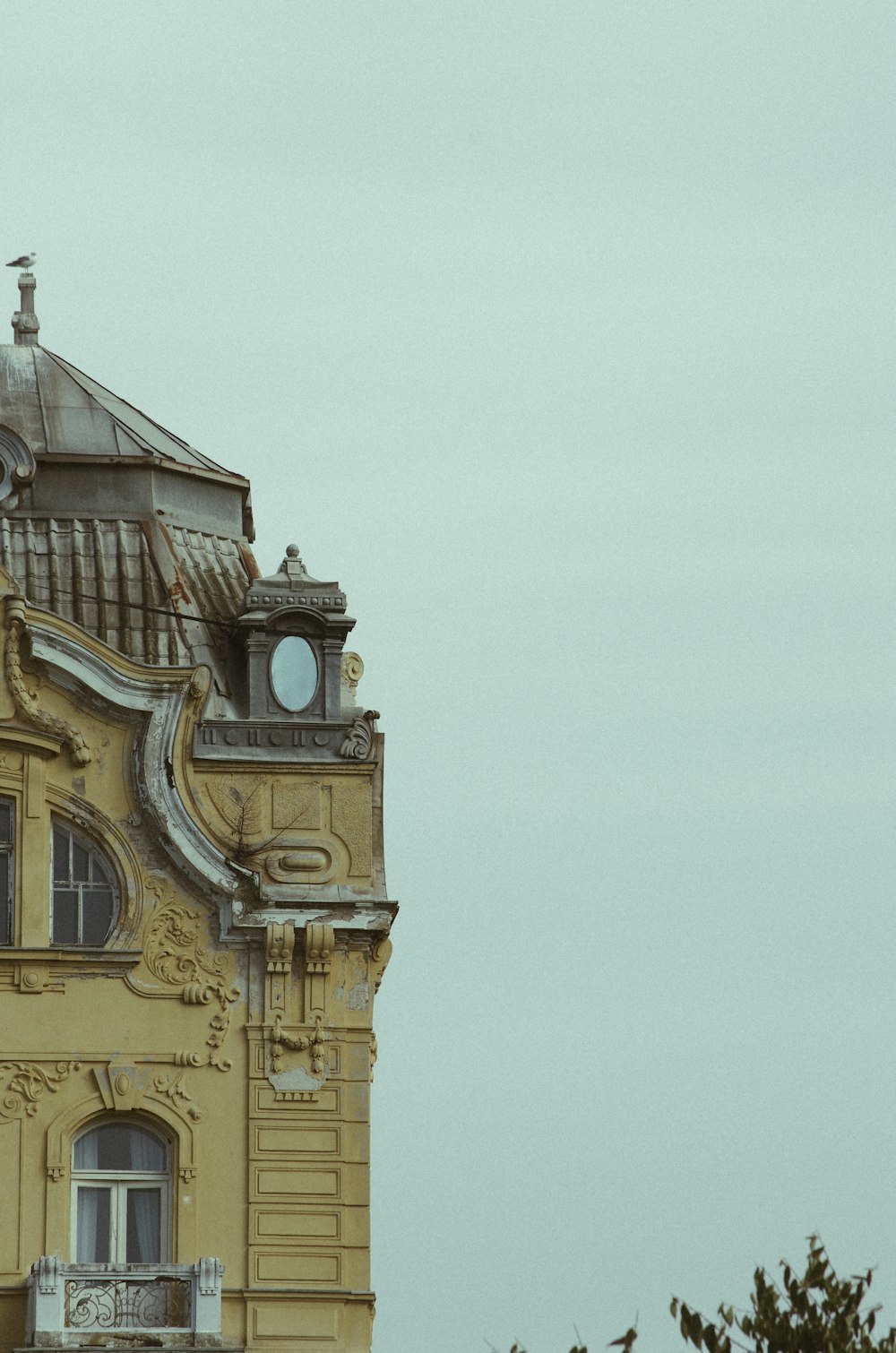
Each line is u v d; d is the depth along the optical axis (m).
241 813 109.56
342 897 109.06
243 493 119.69
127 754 109.56
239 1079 107.69
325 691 111.38
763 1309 88.69
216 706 111.38
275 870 109.25
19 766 108.75
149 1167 107.25
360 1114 107.94
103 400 120.12
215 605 114.31
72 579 113.19
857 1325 88.12
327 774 110.44
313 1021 108.38
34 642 108.94
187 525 117.31
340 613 111.88
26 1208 105.62
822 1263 89.50
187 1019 108.00
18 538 114.25
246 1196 106.75
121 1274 103.12
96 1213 106.56
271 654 111.44
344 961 109.19
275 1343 105.56
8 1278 104.81
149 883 108.81
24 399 118.38
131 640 112.12
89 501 115.88
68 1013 107.38
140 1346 102.44
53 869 108.94
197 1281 103.06
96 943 108.62
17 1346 103.75
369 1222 107.19
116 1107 106.62
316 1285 106.31
